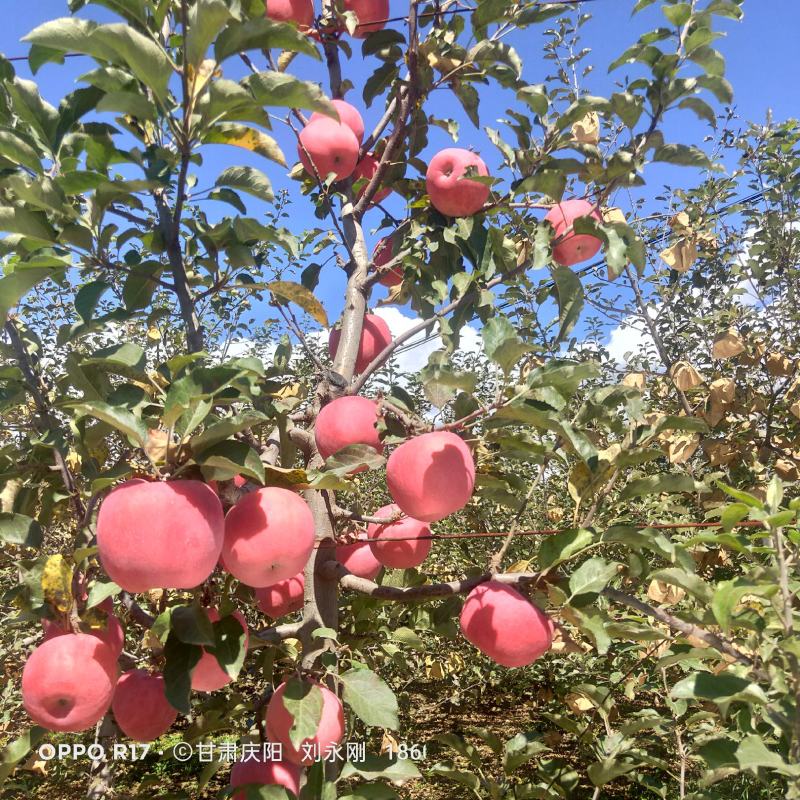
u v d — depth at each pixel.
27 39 0.62
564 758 2.02
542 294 1.08
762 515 0.60
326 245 1.16
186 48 0.65
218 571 0.89
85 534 0.71
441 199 0.99
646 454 0.76
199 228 0.86
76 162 0.75
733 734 0.91
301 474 0.68
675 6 0.87
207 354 0.66
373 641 1.05
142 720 0.72
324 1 1.10
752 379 1.79
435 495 0.71
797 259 1.81
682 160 0.93
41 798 1.78
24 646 1.40
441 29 1.02
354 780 1.26
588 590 0.71
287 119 1.13
